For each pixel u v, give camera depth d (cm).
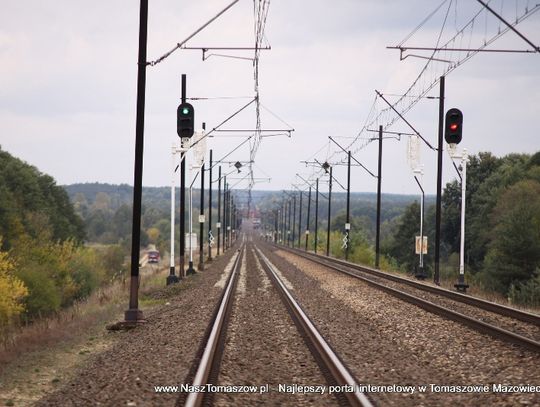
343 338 2461
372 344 2323
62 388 1752
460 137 5206
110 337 2753
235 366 1909
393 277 5825
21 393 1784
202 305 3672
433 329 2656
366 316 3119
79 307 4428
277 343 2319
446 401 1517
